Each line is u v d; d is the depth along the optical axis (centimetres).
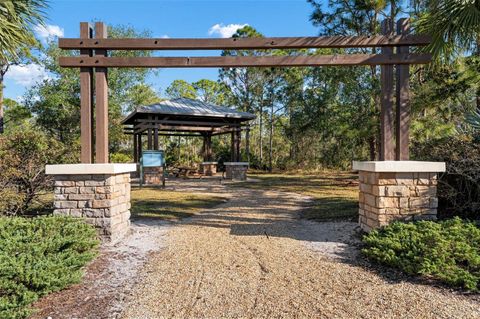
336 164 1766
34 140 523
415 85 723
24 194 498
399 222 363
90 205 391
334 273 286
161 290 253
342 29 977
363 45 410
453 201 444
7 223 330
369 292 245
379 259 303
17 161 496
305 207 661
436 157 461
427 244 298
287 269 296
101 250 360
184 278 277
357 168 446
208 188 1036
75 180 392
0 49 393
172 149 2322
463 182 443
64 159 549
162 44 413
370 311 215
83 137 412
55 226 334
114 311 220
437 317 205
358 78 958
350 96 991
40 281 230
